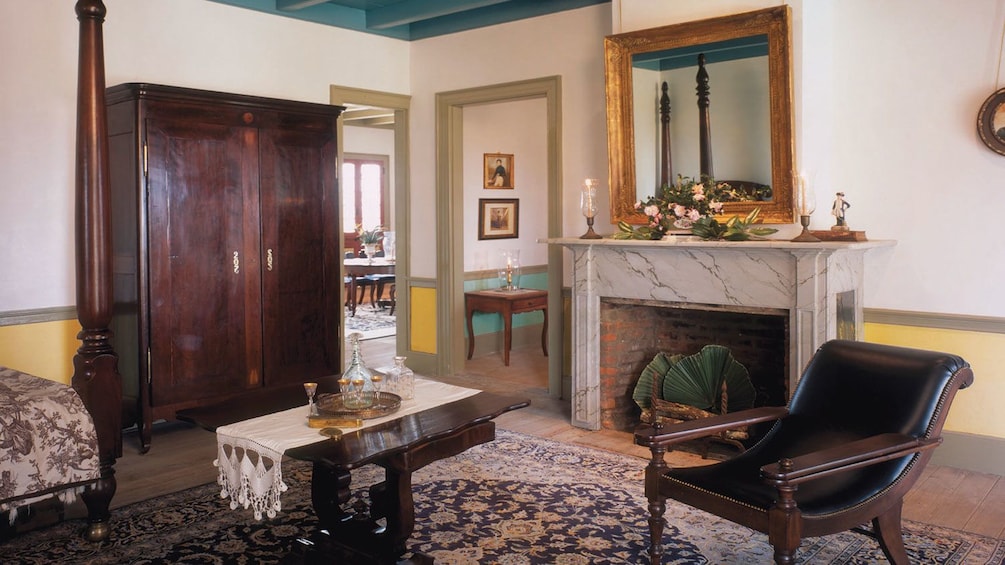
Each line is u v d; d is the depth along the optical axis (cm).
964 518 342
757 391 474
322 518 299
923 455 273
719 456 438
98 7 335
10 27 440
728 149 443
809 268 388
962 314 402
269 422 288
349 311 1068
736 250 416
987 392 398
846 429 297
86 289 329
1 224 441
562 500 366
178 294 459
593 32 544
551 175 573
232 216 483
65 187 466
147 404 446
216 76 535
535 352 759
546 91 573
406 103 663
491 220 738
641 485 387
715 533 327
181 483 392
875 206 427
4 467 281
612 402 493
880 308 429
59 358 468
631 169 484
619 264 470
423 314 679
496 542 318
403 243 684
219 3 533
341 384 302
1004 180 386
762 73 424
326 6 596
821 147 432
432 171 657
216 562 300
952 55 397
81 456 305
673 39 456
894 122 417
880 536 277
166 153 450
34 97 452
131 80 492
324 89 600
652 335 524
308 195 525
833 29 435
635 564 298
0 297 443
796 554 307
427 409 307
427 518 343
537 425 503
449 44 633
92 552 309
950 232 404
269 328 505
